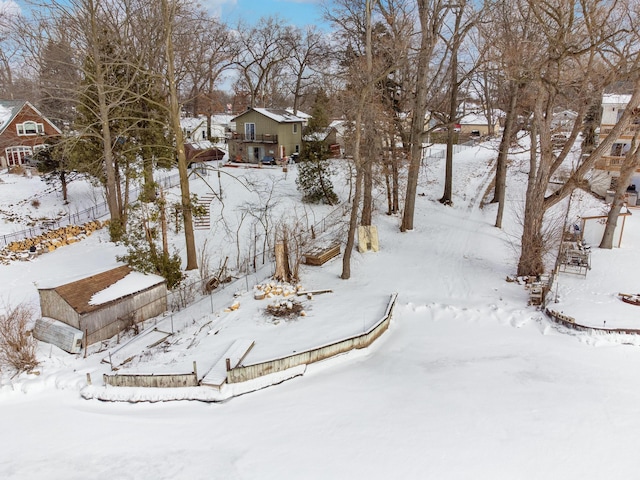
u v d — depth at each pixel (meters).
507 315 15.11
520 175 37.66
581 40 16.19
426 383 11.48
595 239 22.77
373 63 18.61
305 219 26.78
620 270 18.77
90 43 23.27
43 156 30.69
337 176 34.38
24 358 12.12
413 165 24.28
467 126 62.09
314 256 19.89
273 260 21.31
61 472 8.64
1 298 17.30
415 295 16.78
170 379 11.21
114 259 21.92
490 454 8.89
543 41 17.55
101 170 25.41
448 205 30.48
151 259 17.25
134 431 9.87
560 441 9.23
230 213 27.73
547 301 15.84
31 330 13.54
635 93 15.66
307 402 10.73
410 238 23.98
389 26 23.53
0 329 12.30
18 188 34.56
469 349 13.30
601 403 10.51
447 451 8.98
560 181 33.00
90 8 21.12
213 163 42.50
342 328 13.66
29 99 40.75
